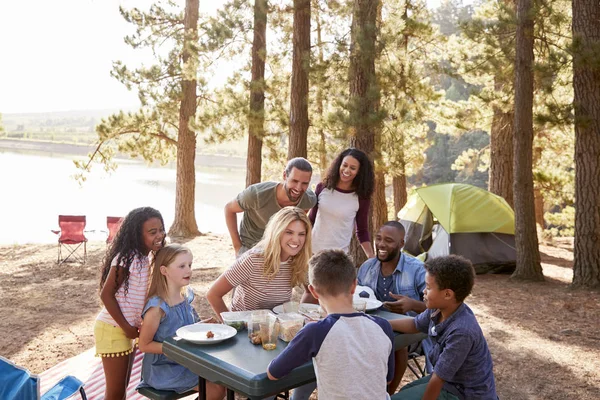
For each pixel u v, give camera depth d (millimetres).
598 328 5832
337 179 4262
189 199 13727
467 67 10430
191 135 13656
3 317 6148
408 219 10641
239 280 3084
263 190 4020
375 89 8547
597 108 7555
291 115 10508
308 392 3178
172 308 2969
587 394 4148
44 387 4027
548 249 12742
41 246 11477
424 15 13273
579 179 7746
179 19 13773
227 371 2279
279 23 12945
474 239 9188
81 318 6145
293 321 2645
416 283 3463
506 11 8867
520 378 4473
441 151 37250
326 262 2289
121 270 2963
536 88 10039
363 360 2141
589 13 7582
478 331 2537
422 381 2896
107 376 3090
